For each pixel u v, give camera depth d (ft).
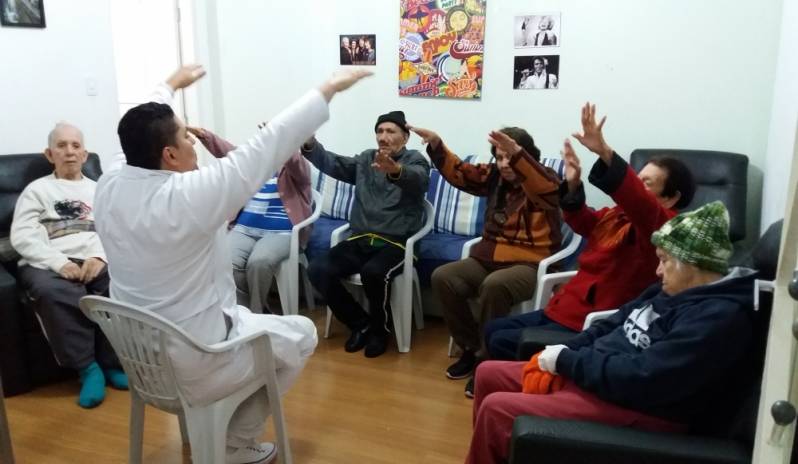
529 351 6.42
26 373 8.46
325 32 12.99
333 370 9.11
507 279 8.30
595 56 10.88
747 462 3.91
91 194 9.29
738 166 9.66
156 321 5.09
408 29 12.09
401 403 8.16
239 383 5.72
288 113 5.20
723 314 4.36
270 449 6.92
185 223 5.02
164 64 13.10
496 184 9.05
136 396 6.05
